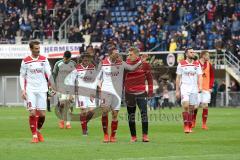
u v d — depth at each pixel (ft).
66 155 103.71
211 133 148.66
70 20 379.76
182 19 362.53
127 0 390.01
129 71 124.77
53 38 368.89
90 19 375.45
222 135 142.82
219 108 295.48
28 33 368.68
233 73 325.42
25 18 378.94
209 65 168.35
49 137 139.44
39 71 125.90
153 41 348.59
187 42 338.54
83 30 369.71
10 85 346.33
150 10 378.12
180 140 130.41
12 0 386.93
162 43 347.15
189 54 155.94
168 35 347.77
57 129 163.53
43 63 126.21
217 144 121.39
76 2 393.70
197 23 349.41
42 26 373.81
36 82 125.70
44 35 370.94
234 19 344.28
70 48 343.67
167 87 296.51
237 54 329.93
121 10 389.80
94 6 394.32
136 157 100.32
